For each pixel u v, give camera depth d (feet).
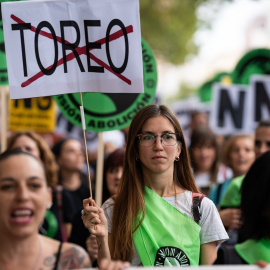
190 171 31.37
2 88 46.09
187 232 29.48
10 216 21.89
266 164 28.73
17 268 22.29
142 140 30.25
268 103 67.21
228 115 68.33
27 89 32.22
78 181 56.59
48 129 55.31
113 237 30.25
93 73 32.68
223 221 40.96
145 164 30.17
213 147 54.39
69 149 55.83
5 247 22.25
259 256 28.22
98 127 42.06
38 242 22.77
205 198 30.37
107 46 32.68
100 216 28.78
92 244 37.01
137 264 29.55
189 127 83.76
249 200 28.86
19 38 32.22
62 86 32.53
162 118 30.35
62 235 43.78
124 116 42.19
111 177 41.55
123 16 32.65
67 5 32.60
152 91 42.75
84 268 22.98
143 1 160.56
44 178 22.43
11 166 21.97
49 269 22.56
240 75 67.92
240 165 51.26
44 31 32.42
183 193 30.48
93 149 72.64
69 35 32.63
